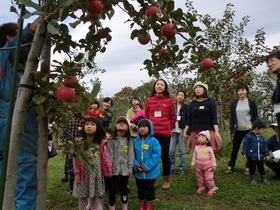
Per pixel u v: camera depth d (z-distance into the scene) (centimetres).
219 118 734
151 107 396
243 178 460
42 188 120
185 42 142
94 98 118
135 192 393
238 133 484
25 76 110
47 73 120
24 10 110
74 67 112
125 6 125
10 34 194
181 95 522
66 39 133
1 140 173
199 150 392
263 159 426
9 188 109
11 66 179
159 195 371
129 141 327
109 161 305
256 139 427
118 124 326
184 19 127
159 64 146
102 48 159
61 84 113
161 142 388
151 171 310
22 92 110
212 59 151
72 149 132
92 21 140
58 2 92
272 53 227
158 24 123
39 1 104
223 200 349
